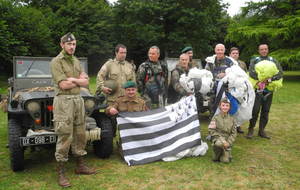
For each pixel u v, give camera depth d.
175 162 4.45
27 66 5.36
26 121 4.33
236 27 23.31
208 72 5.08
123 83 4.98
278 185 3.63
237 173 4.00
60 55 3.69
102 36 29.86
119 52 4.97
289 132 6.16
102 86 4.80
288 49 20.62
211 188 3.56
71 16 28.05
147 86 5.11
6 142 5.55
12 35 18.55
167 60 8.24
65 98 3.65
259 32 20.50
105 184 3.70
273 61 5.61
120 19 28.97
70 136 3.69
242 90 4.90
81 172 4.02
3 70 20.31
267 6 22.89
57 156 3.68
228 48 36.16
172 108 4.89
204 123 7.02
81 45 28.00
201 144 4.81
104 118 4.64
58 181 3.76
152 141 4.66
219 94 5.06
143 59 32.75
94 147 4.87
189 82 4.93
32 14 21.80
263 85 5.45
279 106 9.34
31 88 5.10
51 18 25.97
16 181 3.81
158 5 26.61
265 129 6.41
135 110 4.83
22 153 4.03
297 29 19.53
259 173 4.00
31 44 21.09
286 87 15.41
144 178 3.86
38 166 4.36
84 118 3.89
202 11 27.09
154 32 26.31
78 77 3.82
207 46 28.41
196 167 4.23
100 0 33.19
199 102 5.93
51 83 5.43
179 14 26.70
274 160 4.48
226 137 4.43
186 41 26.92
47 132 3.99
